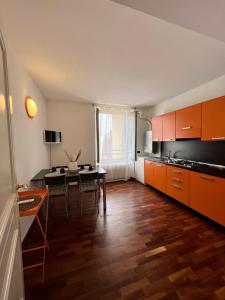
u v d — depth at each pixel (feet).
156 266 5.12
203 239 6.47
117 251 5.84
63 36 5.21
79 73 8.08
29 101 7.72
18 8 4.04
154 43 5.61
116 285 4.48
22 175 6.61
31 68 7.49
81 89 10.57
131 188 13.41
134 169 16.05
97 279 4.67
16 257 2.91
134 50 6.05
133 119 15.88
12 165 3.01
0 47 2.59
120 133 15.53
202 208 7.84
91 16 4.35
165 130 11.86
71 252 5.83
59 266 5.18
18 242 3.18
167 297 4.13
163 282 4.55
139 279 4.66
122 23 4.62
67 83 9.46
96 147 14.69
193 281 4.57
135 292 4.27
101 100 13.44
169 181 10.39
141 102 14.11
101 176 9.60
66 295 4.22
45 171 9.84
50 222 8.04
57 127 13.50
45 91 10.89
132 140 16.07
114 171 15.58
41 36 5.19
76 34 5.10
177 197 9.66
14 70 6.05
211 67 7.53
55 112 13.35
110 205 10.02
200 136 8.70
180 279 4.64
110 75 8.36
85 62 6.96
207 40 5.44
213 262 5.26
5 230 2.17
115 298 4.13
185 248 5.95
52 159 13.52
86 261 5.38
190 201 8.62
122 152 15.72
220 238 6.52
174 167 9.86
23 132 6.91
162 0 3.00
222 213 6.79
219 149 8.83
